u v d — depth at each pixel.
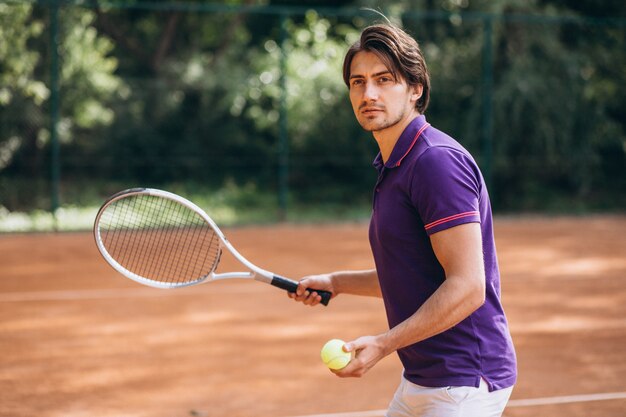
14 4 13.25
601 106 14.45
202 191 15.62
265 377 4.61
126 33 17.23
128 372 4.73
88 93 14.60
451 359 2.08
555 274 8.23
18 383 4.52
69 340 5.51
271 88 15.50
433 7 15.29
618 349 5.23
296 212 14.50
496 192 14.48
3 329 5.83
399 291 2.14
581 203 14.86
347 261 9.05
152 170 15.78
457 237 1.96
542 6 15.86
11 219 12.80
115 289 7.38
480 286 1.95
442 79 14.78
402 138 2.10
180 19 17.31
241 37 17.66
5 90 13.67
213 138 16.06
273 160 16.09
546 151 14.24
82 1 14.37
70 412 4.04
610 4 15.66
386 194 2.12
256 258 9.22
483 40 14.74
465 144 14.16
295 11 11.88
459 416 2.07
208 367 4.83
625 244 10.40
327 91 15.24
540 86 14.08
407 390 2.19
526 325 5.92
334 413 3.98
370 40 2.10
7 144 13.88
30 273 8.24
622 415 3.94
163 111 15.88
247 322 6.04
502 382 2.10
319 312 6.37
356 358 1.98
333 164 15.86
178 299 6.92
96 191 14.86
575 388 4.37
